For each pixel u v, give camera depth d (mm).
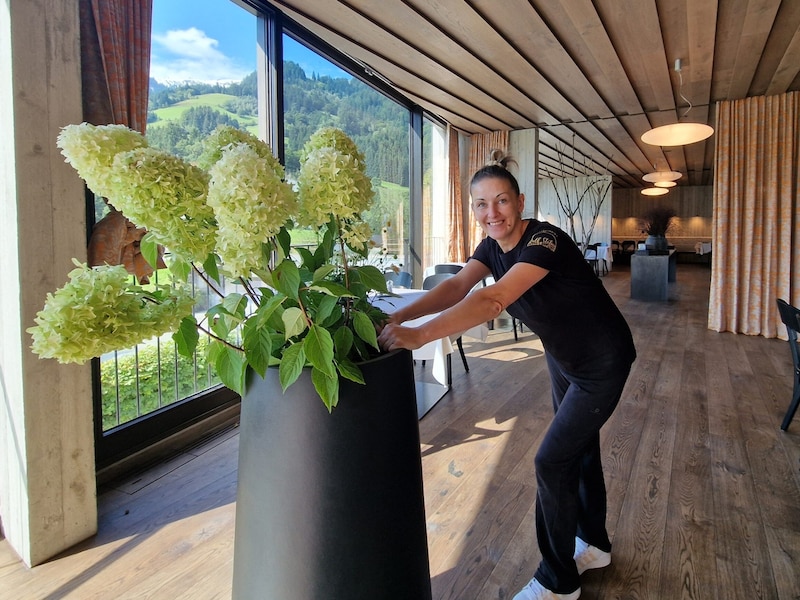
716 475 2316
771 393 3453
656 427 2889
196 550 1817
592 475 1651
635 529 1914
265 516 792
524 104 5406
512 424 2988
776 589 1580
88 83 2025
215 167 613
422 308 1370
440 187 6645
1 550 1795
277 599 788
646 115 5934
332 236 821
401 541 841
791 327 2625
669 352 4652
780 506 2051
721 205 5418
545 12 3326
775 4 3287
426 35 3611
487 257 1582
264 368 738
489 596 1582
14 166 1575
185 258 695
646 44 3855
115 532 1922
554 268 1272
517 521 1992
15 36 1548
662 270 7891
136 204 600
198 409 2893
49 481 1745
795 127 4984
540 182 14047
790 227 5035
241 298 770
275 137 3387
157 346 2672
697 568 1686
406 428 857
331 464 766
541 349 4957
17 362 1658
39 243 1647
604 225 13180
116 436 2404
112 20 2064
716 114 5355
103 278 619
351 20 3359
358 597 792
